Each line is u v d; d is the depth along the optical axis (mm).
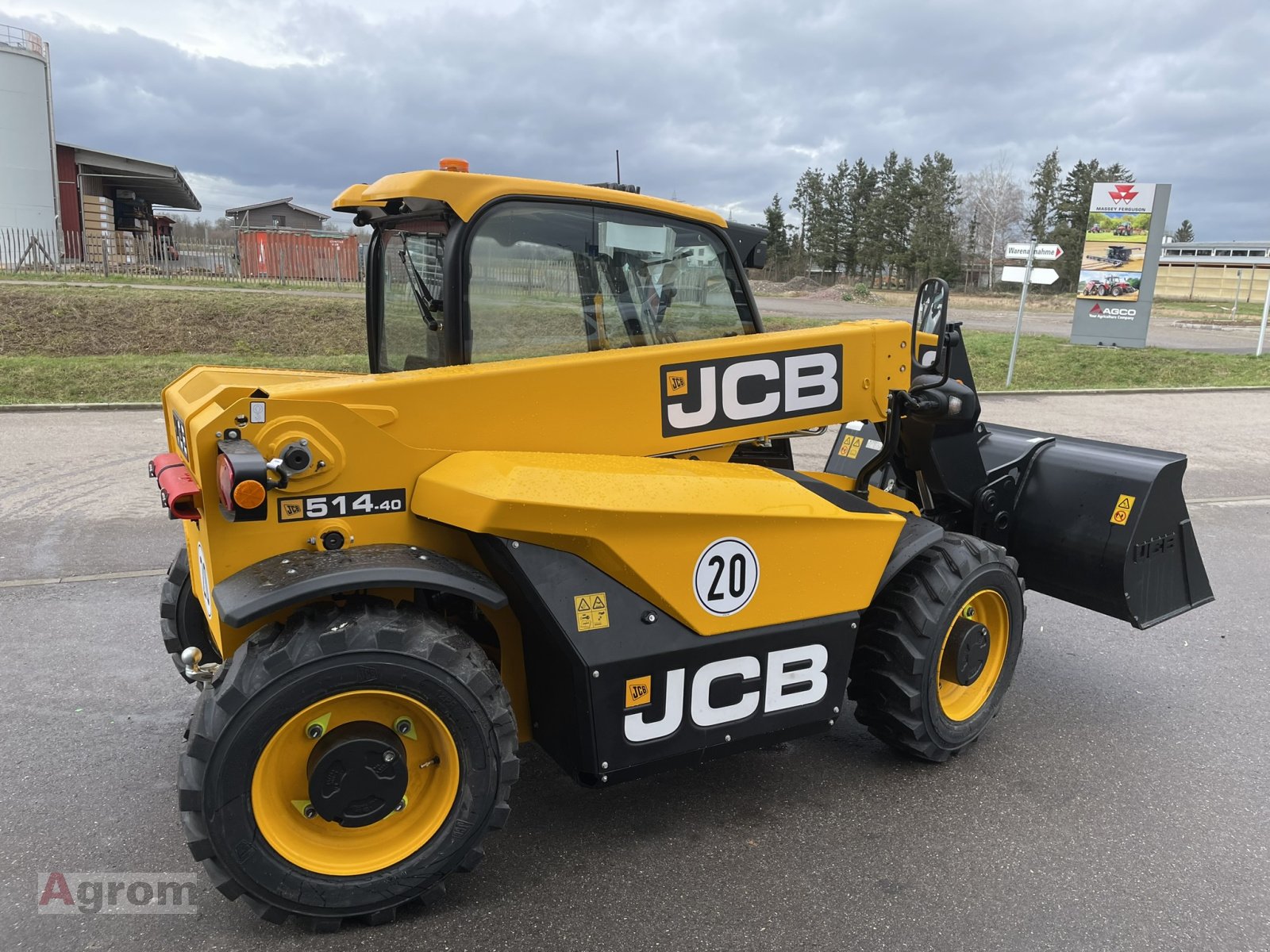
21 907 2479
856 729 3717
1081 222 55812
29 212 32906
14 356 14328
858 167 61469
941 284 3539
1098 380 16875
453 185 2713
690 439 3029
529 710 2814
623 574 2562
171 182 38438
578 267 2975
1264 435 11289
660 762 2711
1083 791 3242
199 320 17094
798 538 2834
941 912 2545
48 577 5145
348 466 2432
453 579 2326
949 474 3912
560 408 2758
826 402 3318
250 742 2174
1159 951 2412
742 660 2791
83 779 3127
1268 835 2994
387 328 3479
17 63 31906
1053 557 3938
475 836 2428
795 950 2371
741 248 3400
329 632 2219
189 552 3242
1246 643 4727
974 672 3383
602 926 2449
